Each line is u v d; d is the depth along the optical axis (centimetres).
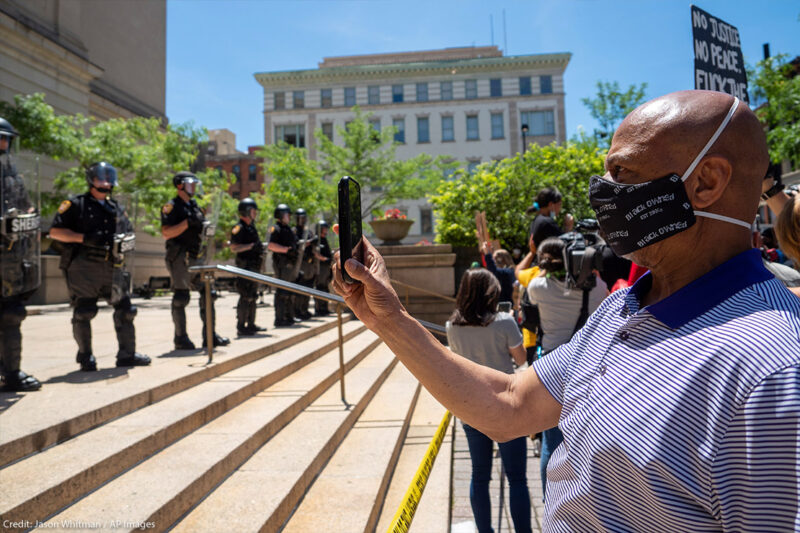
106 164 467
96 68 2141
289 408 427
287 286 449
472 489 320
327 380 550
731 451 69
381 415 503
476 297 328
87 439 296
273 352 639
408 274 1170
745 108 90
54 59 1917
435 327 351
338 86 4828
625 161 93
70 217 445
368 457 384
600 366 95
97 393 362
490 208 1652
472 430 324
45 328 866
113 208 476
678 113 90
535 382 120
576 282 318
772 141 1367
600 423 88
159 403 382
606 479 86
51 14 1942
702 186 88
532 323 370
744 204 88
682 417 76
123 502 240
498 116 4722
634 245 93
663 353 82
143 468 286
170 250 586
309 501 306
